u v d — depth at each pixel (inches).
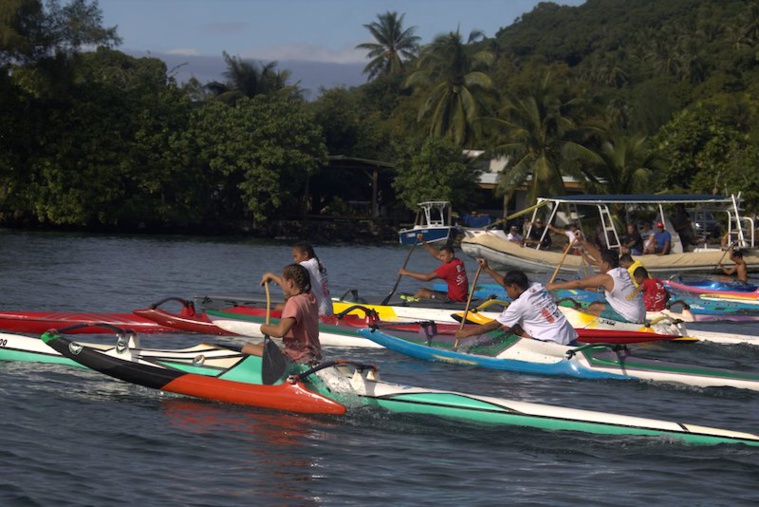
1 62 1723.7
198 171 1829.5
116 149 1772.9
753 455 306.8
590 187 1802.4
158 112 1831.9
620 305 534.9
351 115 2258.9
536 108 1863.9
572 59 4980.3
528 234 1173.1
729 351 528.1
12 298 676.1
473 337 459.5
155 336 511.5
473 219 1957.4
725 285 794.8
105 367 367.6
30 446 288.7
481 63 2313.0
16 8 1691.7
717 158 1631.4
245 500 250.7
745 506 257.4
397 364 458.3
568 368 436.1
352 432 323.3
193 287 834.2
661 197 1085.1
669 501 259.8
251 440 308.2
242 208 1998.0
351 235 2016.5
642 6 5201.8
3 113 1704.0
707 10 4456.2
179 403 352.5
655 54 4138.8
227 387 351.3
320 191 2222.0
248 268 1082.7
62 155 1720.0
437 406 342.0
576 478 279.1
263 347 353.4
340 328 510.9
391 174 2193.7
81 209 1707.7
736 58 3531.0
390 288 920.3
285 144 1902.1
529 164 1881.2
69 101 1764.3
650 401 391.2
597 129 1884.8
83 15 1772.9
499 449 308.3
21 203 1724.9
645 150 1724.9
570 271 1040.2
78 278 856.3
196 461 283.4
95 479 261.6
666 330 531.8
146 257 1189.7
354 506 249.3
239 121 1861.5
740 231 1077.8
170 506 243.0
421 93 2760.8
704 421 359.3
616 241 1115.3
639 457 302.8
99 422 321.1
